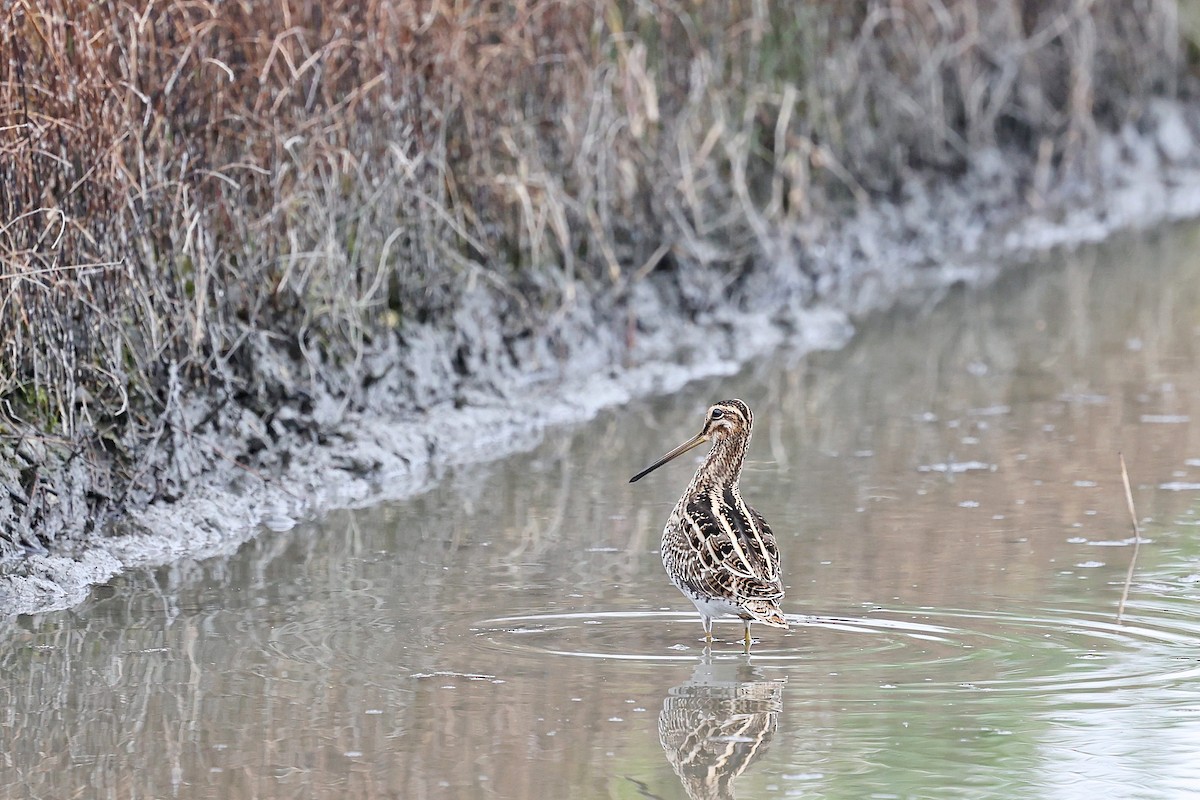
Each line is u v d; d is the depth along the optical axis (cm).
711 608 919
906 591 1007
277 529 1150
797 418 1423
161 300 1191
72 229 1112
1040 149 2311
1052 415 1416
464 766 779
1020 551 1080
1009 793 748
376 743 804
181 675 891
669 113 1692
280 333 1309
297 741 808
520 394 1466
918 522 1142
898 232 2073
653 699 855
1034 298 1867
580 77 1552
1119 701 847
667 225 1692
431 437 1334
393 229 1392
